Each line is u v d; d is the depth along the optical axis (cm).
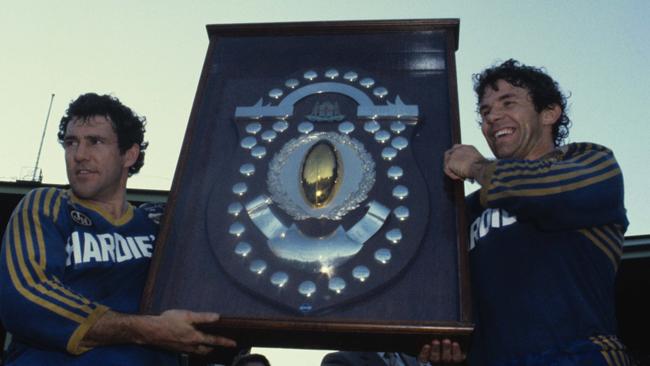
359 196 186
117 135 207
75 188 200
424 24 219
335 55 219
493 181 175
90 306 174
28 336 174
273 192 190
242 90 216
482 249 189
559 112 208
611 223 182
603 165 180
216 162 202
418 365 277
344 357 287
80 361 180
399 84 210
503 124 201
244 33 228
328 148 195
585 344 164
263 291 174
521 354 169
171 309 175
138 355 187
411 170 190
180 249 187
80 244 192
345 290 172
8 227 189
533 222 178
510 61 214
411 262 176
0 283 178
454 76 207
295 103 208
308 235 182
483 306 183
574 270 175
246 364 342
